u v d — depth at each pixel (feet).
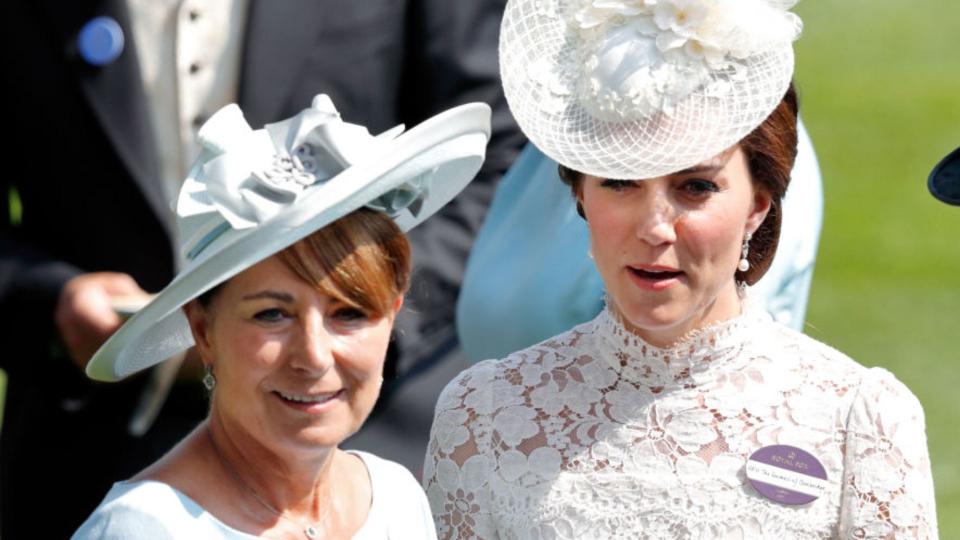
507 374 51.80
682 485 49.62
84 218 69.15
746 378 50.21
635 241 47.29
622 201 47.34
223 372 44.09
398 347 67.41
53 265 68.80
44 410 69.51
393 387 68.13
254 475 44.96
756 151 47.70
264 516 44.98
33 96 68.80
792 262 56.54
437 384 68.44
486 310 59.52
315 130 43.11
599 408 50.55
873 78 200.23
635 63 46.37
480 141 46.19
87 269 69.46
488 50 70.85
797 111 49.06
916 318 143.54
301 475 45.11
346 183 42.55
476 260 61.00
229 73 69.31
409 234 69.15
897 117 188.55
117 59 68.44
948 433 121.19
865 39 212.43
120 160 68.39
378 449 67.82
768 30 46.39
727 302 50.14
